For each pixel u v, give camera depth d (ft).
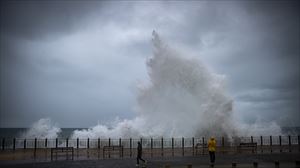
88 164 80.28
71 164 80.28
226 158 92.68
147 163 81.46
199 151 112.88
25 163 82.33
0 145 144.05
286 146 132.67
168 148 120.88
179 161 85.97
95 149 119.85
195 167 72.54
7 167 74.43
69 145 142.20
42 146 139.54
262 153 108.06
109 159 92.58
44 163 82.38
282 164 75.46
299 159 88.17
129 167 74.49
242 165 74.79
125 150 116.67
